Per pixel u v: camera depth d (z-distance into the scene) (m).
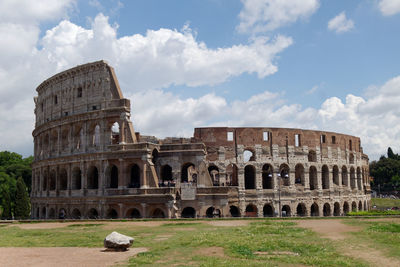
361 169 126.25
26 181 158.38
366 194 131.25
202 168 87.12
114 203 85.00
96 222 70.50
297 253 33.84
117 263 30.39
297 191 101.56
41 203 105.38
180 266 29.06
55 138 104.56
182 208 84.75
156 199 80.50
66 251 36.91
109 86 91.88
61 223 70.69
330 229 48.91
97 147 91.19
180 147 89.44
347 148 118.38
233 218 67.94
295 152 103.12
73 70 97.56
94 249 37.81
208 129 98.69
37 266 29.83
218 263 29.64
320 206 104.94
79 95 98.56
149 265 29.58
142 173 83.69
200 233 46.94
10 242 44.53
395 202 163.25
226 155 97.81
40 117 113.56
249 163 98.50
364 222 56.28
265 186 108.44
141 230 53.66
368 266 28.97
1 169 151.50
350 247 35.91
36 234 52.81
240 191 96.44
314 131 107.88
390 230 45.56
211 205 84.62
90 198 89.44
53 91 105.25
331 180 109.56
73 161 94.31
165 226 58.94
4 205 120.25
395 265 29.19
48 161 102.00
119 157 86.25
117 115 88.88
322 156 108.69
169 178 94.44
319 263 29.80
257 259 31.27
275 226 53.50
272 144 100.81
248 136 99.75
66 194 96.00
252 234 44.75
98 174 90.50
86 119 92.94
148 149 84.31
